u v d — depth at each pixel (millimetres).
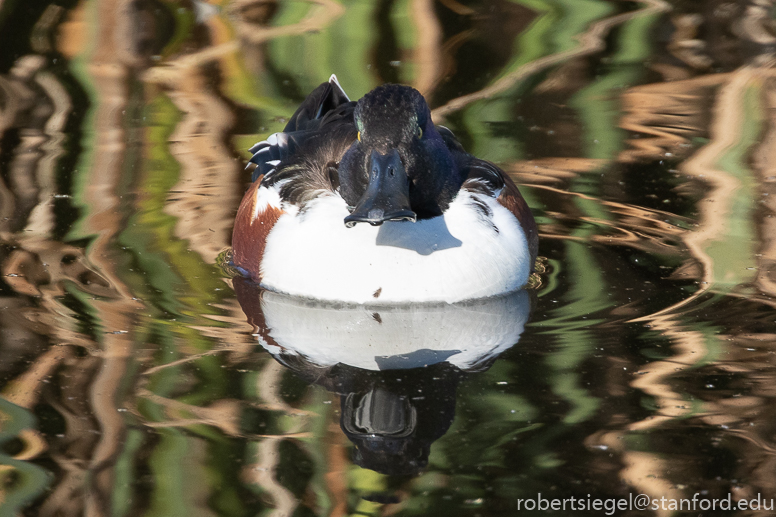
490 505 6609
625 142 14156
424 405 7918
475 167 10820
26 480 6820
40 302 9664
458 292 10086
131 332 9133
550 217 12102
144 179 13086
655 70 16516
